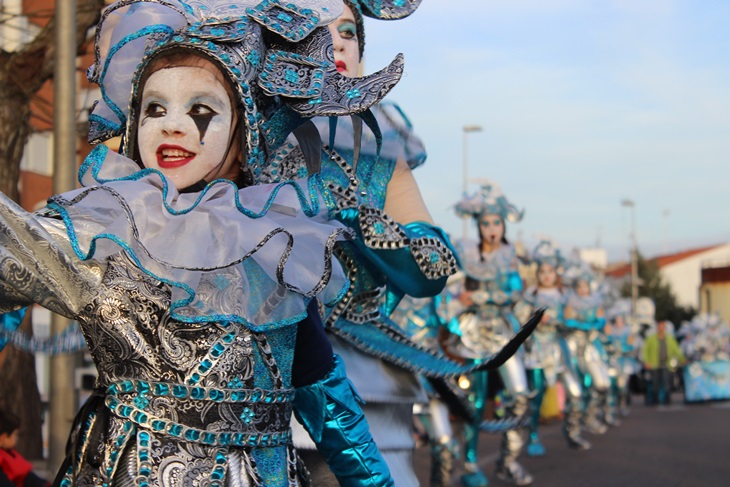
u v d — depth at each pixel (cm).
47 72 1012
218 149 267
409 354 437
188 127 264
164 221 251
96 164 267
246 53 274
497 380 1091
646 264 8212
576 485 1129
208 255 250
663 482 1155
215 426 252
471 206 1040
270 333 268
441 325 934
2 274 243
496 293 1047
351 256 418
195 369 251
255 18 282
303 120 304
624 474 1235
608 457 1459
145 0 282
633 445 1675
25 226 242
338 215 405
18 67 1006
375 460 304
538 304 1421
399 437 443
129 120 274
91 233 251
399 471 441
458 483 1093
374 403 434
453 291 1070
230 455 254
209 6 284
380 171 429
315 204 275
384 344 434
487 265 1041
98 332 251
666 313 8025
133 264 252
